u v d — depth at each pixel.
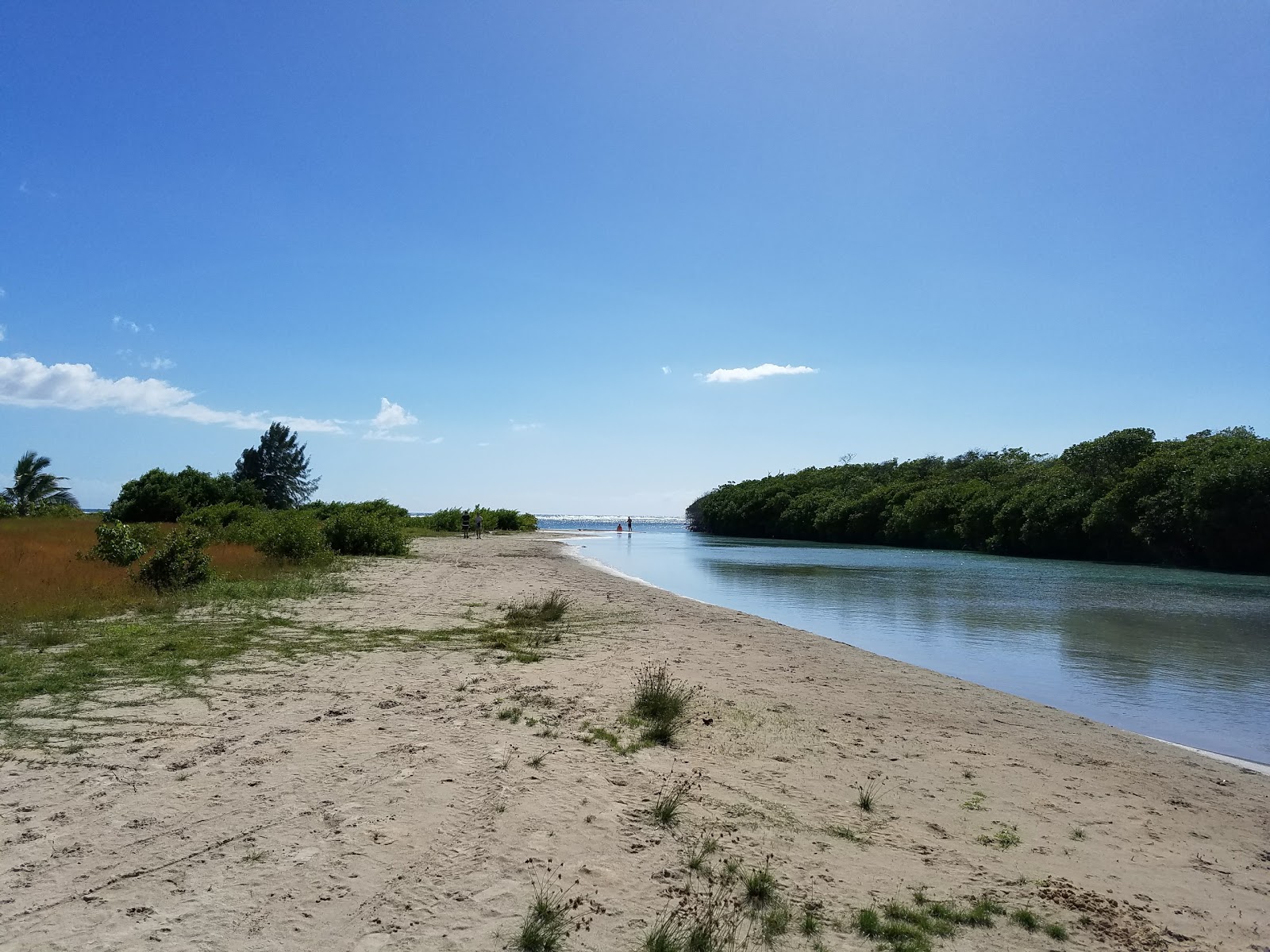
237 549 21.95
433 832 4.44
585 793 5.18
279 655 9.29
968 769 6.28
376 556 27.38
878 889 4.09
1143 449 42.44
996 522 46.47
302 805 4.74
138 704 6.91
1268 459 32.72
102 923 3.34
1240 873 4.57
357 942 3.30
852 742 6.85
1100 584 25.70
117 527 17.34
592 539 61.47
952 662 11.88
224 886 3.72
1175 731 8.19
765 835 4.70
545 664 9.48
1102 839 4.96
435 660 9.41
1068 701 9.41
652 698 7.36
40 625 10.30
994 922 3.79
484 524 66.06
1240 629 15.38
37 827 4.32
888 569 32.62
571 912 3.64
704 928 3.53
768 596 21.30
